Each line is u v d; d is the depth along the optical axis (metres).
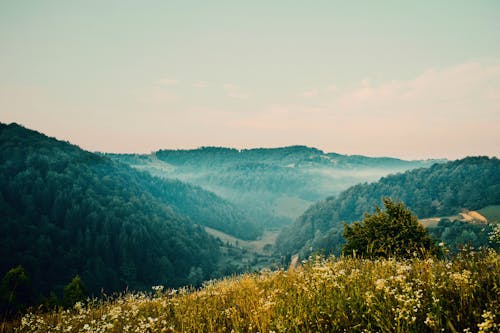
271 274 9.29
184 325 6.27
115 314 7.13
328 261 8.29
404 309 4.01
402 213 14.55
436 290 4.79
